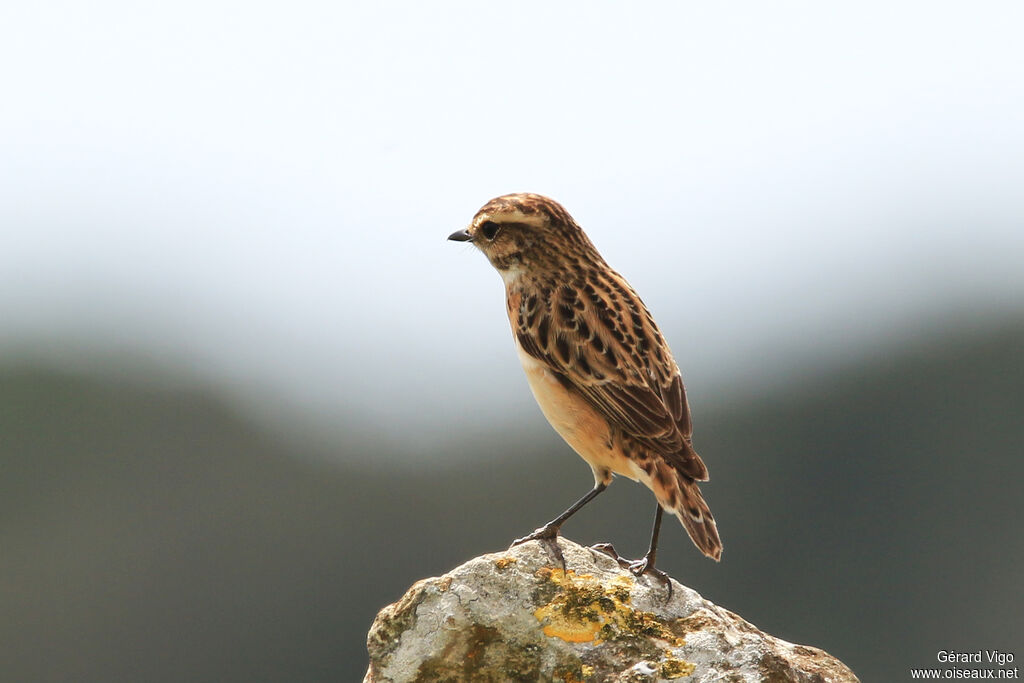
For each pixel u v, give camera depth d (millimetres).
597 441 8625
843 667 7488
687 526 8055
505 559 7602
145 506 20531
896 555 18406
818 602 17781
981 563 18062
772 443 20797
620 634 7367
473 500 20422
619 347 8617
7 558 19344
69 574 19203
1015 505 19203
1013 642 17031
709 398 22125
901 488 19734
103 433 21812
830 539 18891
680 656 7270
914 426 20906
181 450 21703
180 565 19344
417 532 19781
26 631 18266
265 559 19484
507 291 9336
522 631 7395
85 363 23422
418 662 7402
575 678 7285
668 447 8234
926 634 17375
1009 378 21328
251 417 22578
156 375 23344
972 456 19781
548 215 9180
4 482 20719
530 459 21188
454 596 7449
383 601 18906
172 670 17906
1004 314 22641
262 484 20953
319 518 20219
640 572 7664
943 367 21750
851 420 20984
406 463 21391
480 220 9312
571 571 7625
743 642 7316
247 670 18031
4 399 22016
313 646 18297
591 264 9195
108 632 18375
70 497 20469
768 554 18766
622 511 19062
